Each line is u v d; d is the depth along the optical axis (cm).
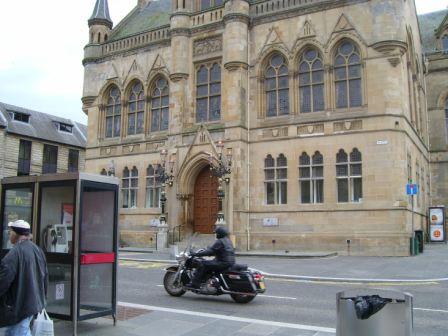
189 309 1142
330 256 2512
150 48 3553
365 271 1859
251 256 2555
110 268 944
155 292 1387
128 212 3491
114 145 3647
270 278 1730
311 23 2909
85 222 941
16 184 943
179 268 1316
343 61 2820
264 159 2959
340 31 2809
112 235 948
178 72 3278
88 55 3841
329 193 2717
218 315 1047
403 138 2611
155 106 3531
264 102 3028
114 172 3578
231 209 2869
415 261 2194
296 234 2784
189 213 3177
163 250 3005
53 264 888
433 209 3319
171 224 3181
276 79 3016
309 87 2908
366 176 2625
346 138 2709
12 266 622
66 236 909
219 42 3194
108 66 3772
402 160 2578
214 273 1249
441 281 1602
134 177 3531
